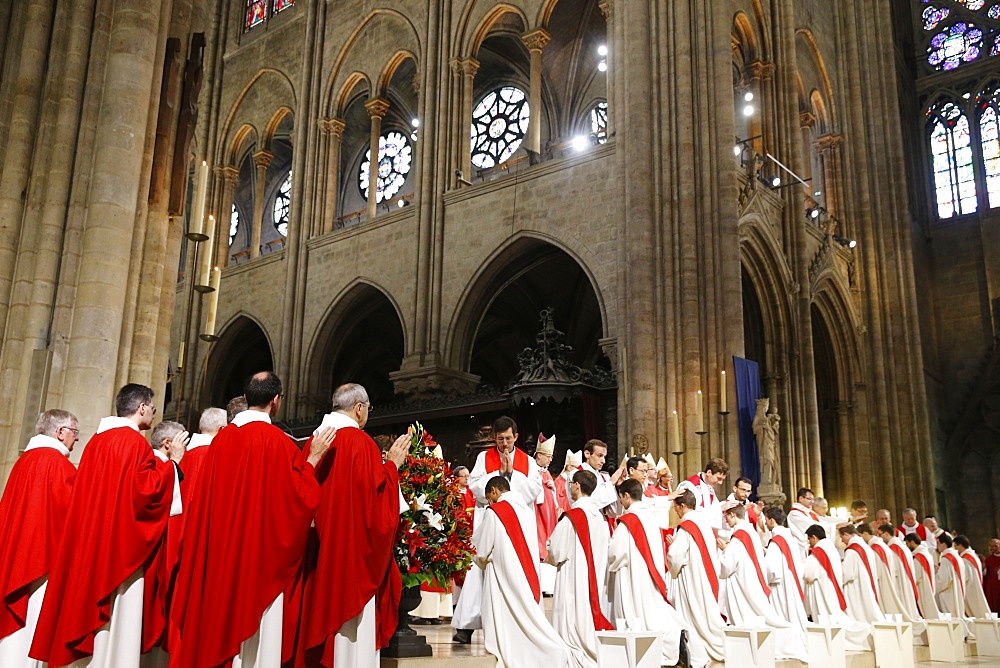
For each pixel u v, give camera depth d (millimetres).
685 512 11234
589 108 34062
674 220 23203
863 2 35469
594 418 23141
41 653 6074
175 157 13242
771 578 12641
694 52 24438
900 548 16094
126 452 6352
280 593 5918
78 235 11703
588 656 9172
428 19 31203
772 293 27141
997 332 36562
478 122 35750
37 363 11000
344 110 34406
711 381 22062
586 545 9570
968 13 40500
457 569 8117
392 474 6504
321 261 32156
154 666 6996
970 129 39406
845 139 34062
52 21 12297
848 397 31734
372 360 37812
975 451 36344
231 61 38344
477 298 28125
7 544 6750
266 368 38344
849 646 13641
